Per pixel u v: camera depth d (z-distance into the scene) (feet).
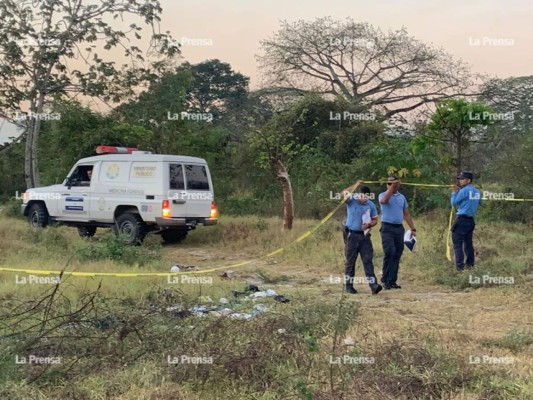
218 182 76.74
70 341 20.65
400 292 33.17
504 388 17.33
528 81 111.96
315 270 40.16
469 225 37.06
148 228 50.85
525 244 45.60
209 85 137.28
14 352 19.43
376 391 17.08
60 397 16.96
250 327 21.97
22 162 97.76
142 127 70.28
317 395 16.90
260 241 50.85
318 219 68.44
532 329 24.47
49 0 70.13
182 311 24.17
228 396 17.06
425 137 47.70
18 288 28.63
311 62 115.14
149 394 17.02
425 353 19.62
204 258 45.98
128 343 20.66
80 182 53.88
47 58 71.20
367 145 82.02
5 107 71.41
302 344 20.53
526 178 62.13
